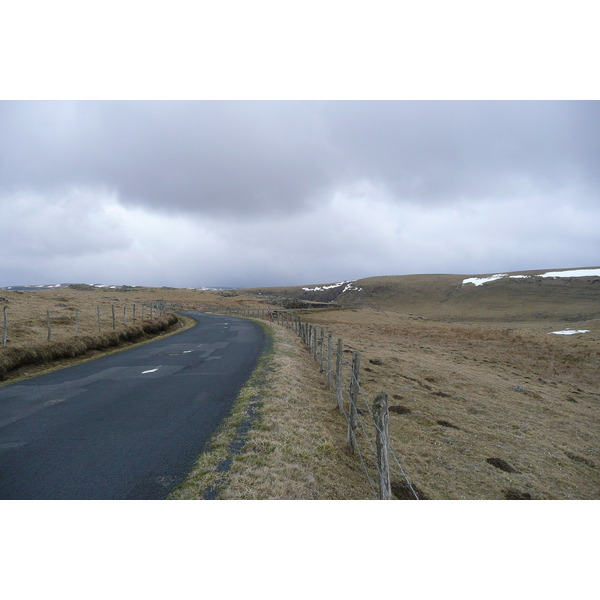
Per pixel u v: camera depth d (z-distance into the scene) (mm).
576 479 8445
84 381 11367
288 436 6895
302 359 15461
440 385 15602
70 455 5953
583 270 150750
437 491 6586
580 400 17062
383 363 18031
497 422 11734
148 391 10109
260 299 103750
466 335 37719
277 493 4926
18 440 6594
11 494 4758
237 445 6371
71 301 42625
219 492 4852
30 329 17641
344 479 5871
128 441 6547
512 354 28891
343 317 65938
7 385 10875
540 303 116062
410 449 8375
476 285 156250
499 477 7723
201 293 116688
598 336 35750
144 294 103688
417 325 50031
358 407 10609
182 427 7266
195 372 12656
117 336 20172
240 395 9492
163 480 5145
